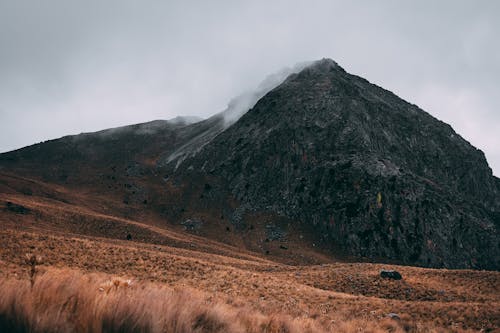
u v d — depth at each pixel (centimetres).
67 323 321
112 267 3012
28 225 7262
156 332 386
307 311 2097
